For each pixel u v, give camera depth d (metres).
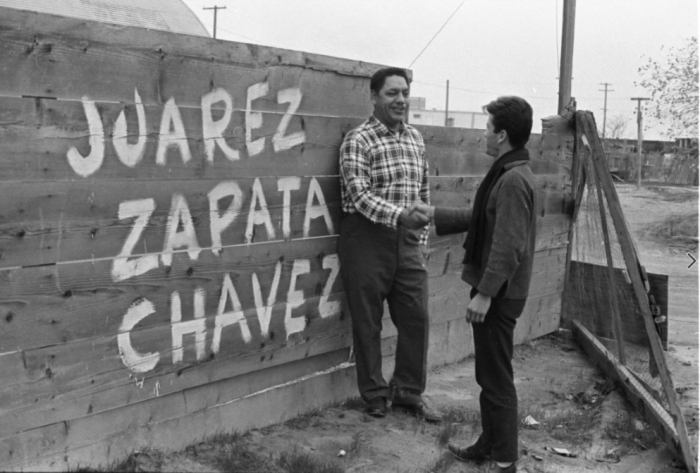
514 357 7.31
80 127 3.63
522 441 5.14
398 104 5.05
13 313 3.43
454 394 6.00
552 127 7.84
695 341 8.73
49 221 3.54
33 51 3.43
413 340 5.30
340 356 5.47
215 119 4.31
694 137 24.08
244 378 4.70
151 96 3.96
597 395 6.27
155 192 4.00
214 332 4.40
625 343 6.39
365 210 4.93
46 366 3.56
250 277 4.61
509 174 4.16
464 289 6.87
